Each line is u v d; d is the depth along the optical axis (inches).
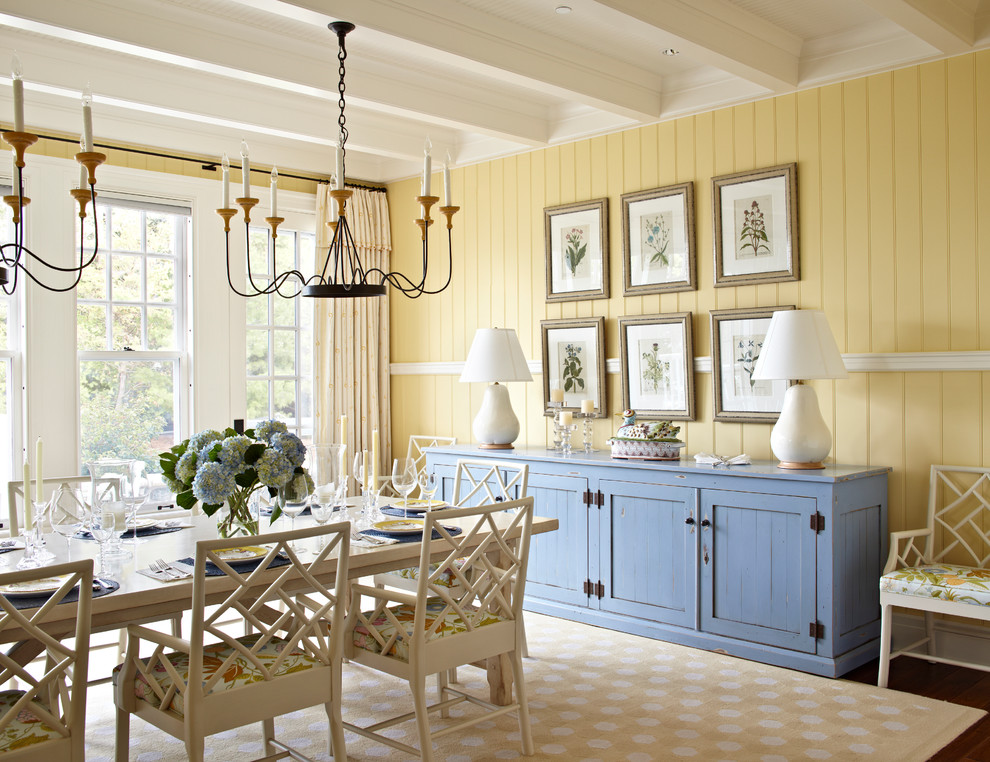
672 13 142.3
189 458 111.7
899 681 144.8
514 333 199.5
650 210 192.9
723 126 182.5
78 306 194.4
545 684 142.2
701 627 160.6
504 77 162.4
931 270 156.6
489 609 117.5
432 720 127.1
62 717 84.0
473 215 229.5
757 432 178.2
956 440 154.3
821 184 169.3
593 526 176.9
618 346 199.9
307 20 135.7
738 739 119.8
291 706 95.2
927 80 156.7
